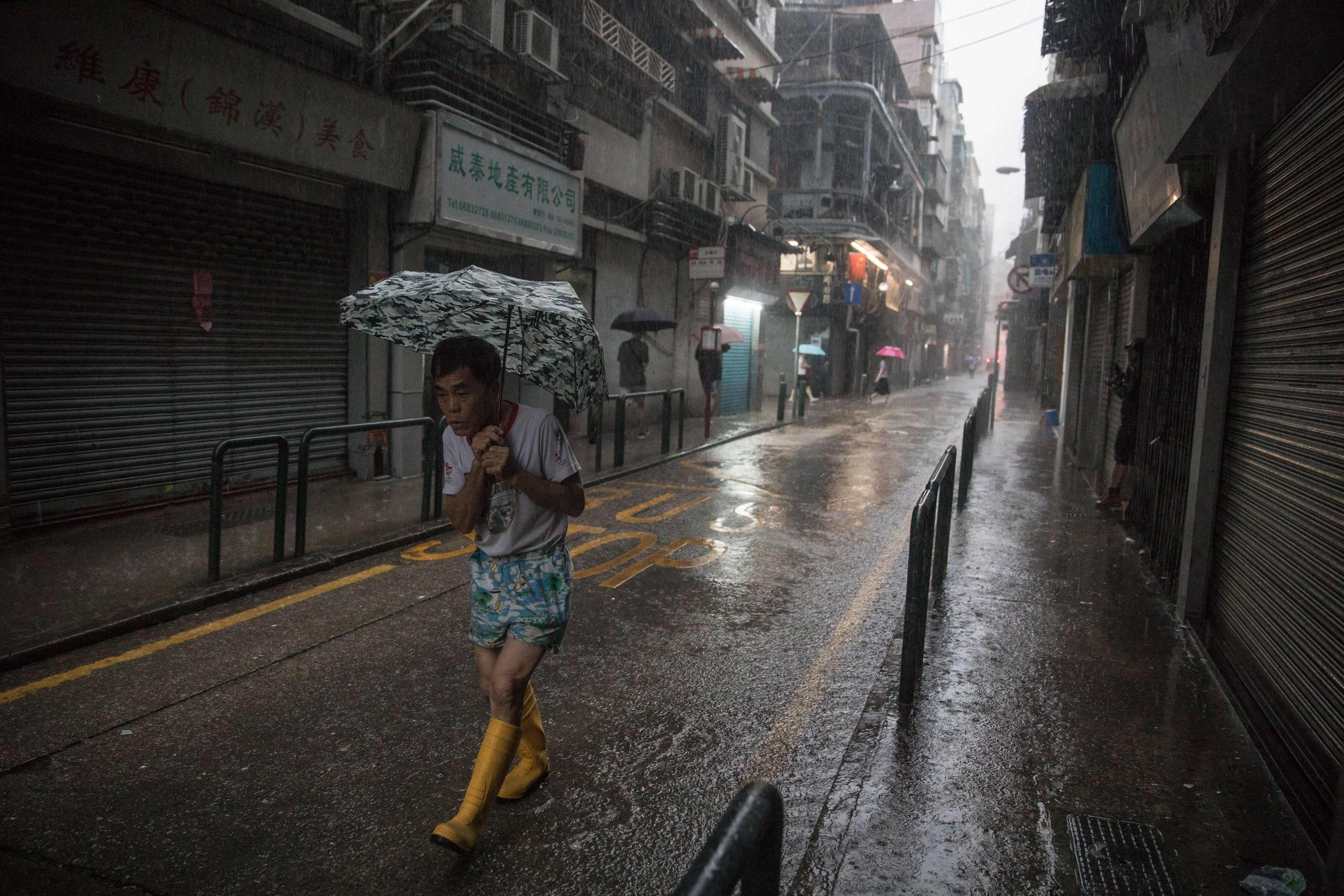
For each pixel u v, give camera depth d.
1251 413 4.30
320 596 5.29
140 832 2.77
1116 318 10.95
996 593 5.61
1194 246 5.45
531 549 2.68
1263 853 2.69
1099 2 8.49
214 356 7.41
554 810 2.97
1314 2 2.81
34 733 3.42
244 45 6.60
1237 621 4.32
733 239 17.86
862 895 2.48
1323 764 3.06
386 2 7.99
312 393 8.48
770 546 6.96
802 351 24.03
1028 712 3.74
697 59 16.41
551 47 10.29
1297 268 3.70
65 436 6.33
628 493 9.22
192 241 7.11
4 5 5.10
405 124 8.34
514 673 2.66
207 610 4.96
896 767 3.24
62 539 6.12
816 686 4.09
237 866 2.60
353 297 2.71
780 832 1.25
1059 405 24.67
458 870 2.61
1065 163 11.99
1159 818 2.89
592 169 13.00
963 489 8.59
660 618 5.07
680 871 2.63
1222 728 3.60
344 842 2.74
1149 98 5.42
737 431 15.41
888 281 33.31
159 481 7.07
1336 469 3.14
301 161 7.41
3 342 5.83
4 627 4.38
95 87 5.71
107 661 4.17
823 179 30.55
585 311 2.73
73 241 6.23
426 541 6.75
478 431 2.53
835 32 30.30
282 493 5.70
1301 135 3.72
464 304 2.55
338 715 3.67
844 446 14.15
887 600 5.50
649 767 3.28
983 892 2.50
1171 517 5.82
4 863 2.58
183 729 3.50
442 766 3.25
